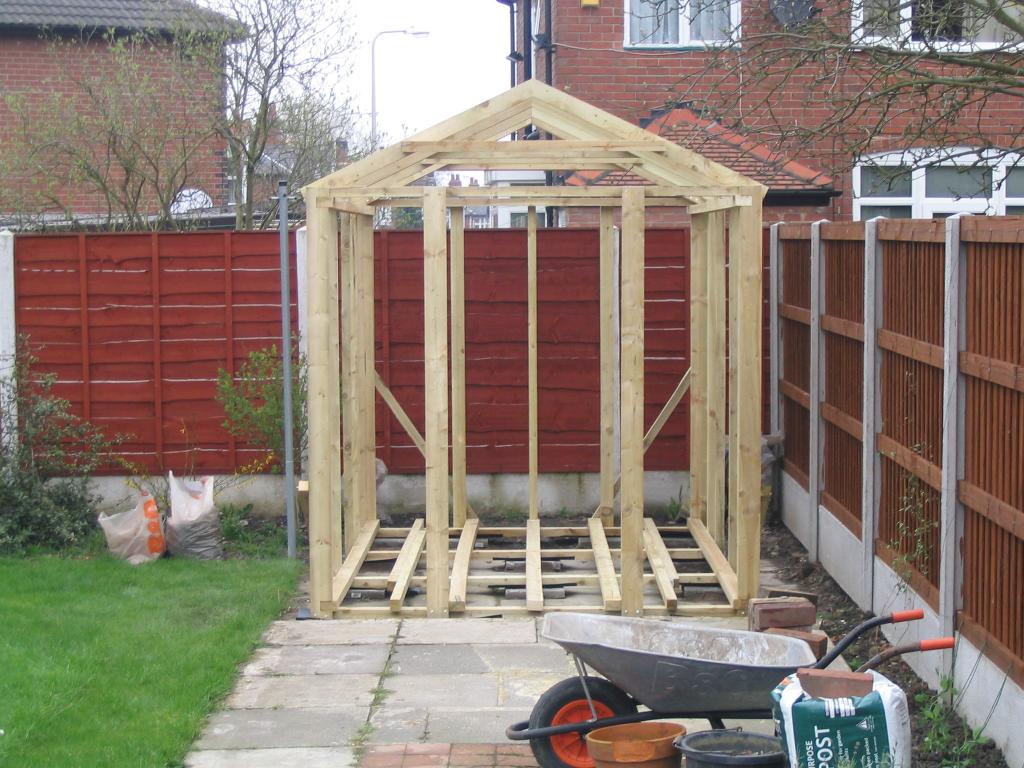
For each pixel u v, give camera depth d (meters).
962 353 5.13
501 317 10.01
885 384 6.55
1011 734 4.52
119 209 17.38
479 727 5.40
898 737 3.86
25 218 16.27
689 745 4.32
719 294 8.61
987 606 4.86
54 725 5.16
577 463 10.10
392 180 7.33
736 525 7.64
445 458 7.28
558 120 7.51
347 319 8.46
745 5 12.37
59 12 19.09
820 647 5.26
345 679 6.10
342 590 7.48
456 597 7.37
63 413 9.31
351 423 8.53
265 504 9.89
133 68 15.23
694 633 4.91
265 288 9.77
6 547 8.57
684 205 8.48
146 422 9.85
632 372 7.17
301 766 4.94
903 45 7.90
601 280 9.41
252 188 15.66
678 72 12.96
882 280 6.61
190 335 9.83
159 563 8.34
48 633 6.55
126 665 6.06
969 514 5.09
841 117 8.16
